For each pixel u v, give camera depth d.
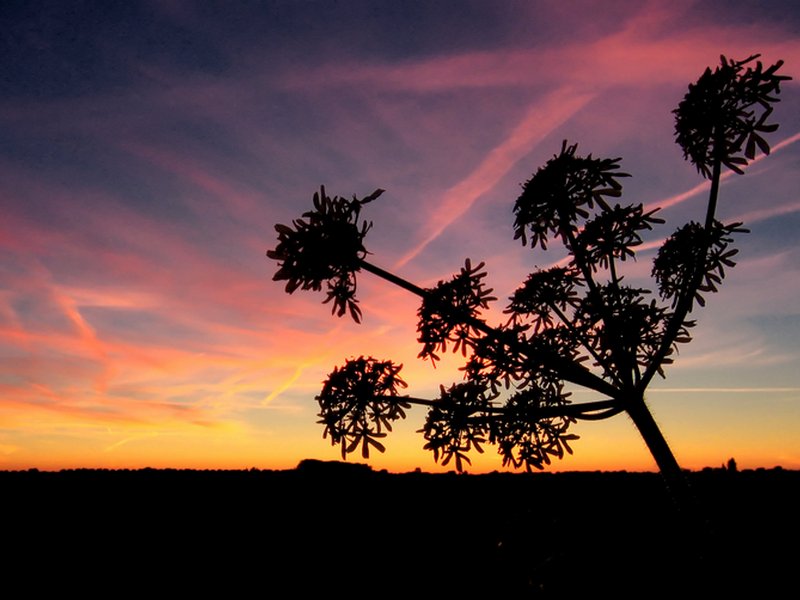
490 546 8.69
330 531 11.91
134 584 8.88
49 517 13.82
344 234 4.92
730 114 4.85
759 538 5.23
